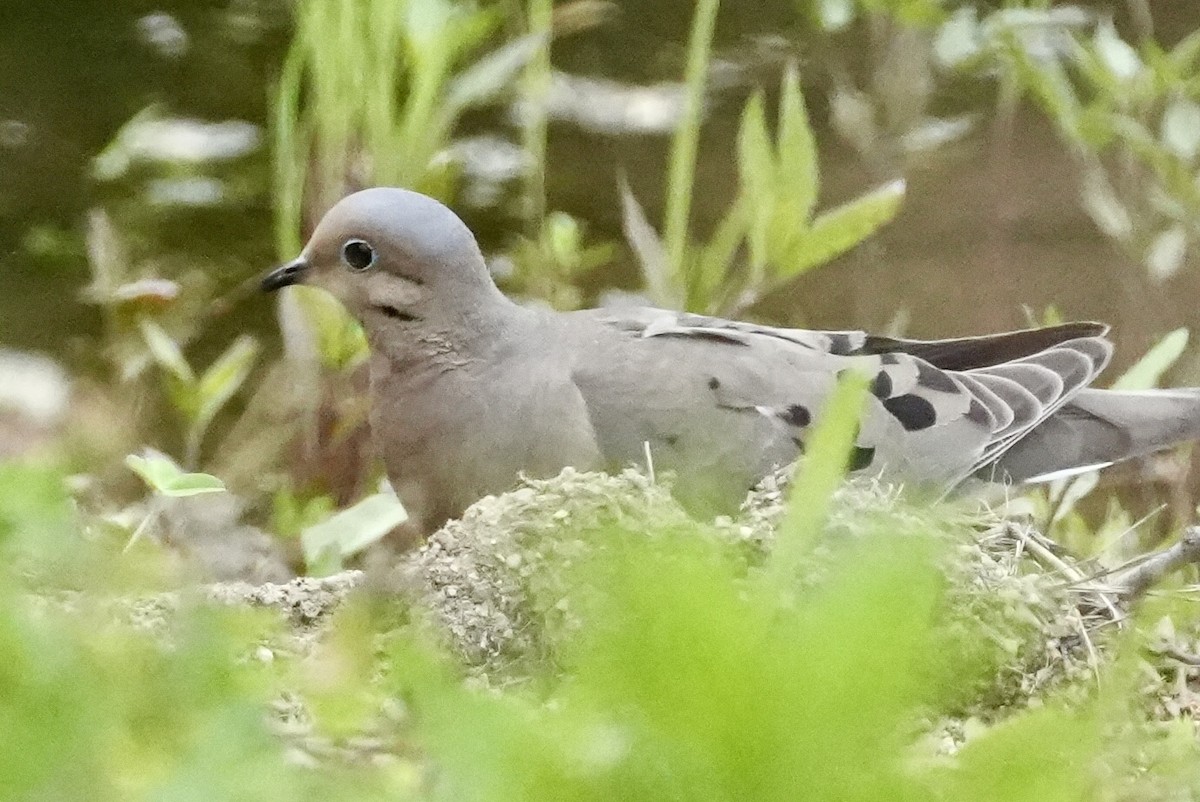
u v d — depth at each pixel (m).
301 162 11.72
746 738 2.02
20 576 2.69
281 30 17.20
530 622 6.18
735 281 12.87
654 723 2.03
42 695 2.18
